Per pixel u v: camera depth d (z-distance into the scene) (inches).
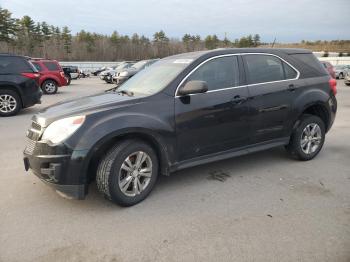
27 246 119.8
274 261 109.5
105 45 3508.9
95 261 111.5
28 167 153.6
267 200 155.5
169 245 119.6
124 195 146.3
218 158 176.4
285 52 204.4
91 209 147.6
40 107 467.5
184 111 160.2
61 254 115.3
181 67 170.2
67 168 136.8
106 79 1012.5
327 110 215.0
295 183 175.9
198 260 110.8
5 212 144.8
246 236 124.4
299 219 136.9
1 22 2176.4
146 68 205.5
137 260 111.7
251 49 190.7
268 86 188.7
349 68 1358.3
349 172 192.2
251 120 182.9
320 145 215.8
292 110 198.2
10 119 370.3
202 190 167.3
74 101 169.9
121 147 143.4
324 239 121.6
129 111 148.1
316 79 211.3
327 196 159.5
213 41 3617.1
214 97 169.2
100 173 142.9
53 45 3186.5
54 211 145.8
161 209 147.3
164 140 155.2
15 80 389.1
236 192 164.9
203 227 131.5
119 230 130.1
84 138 137.2
